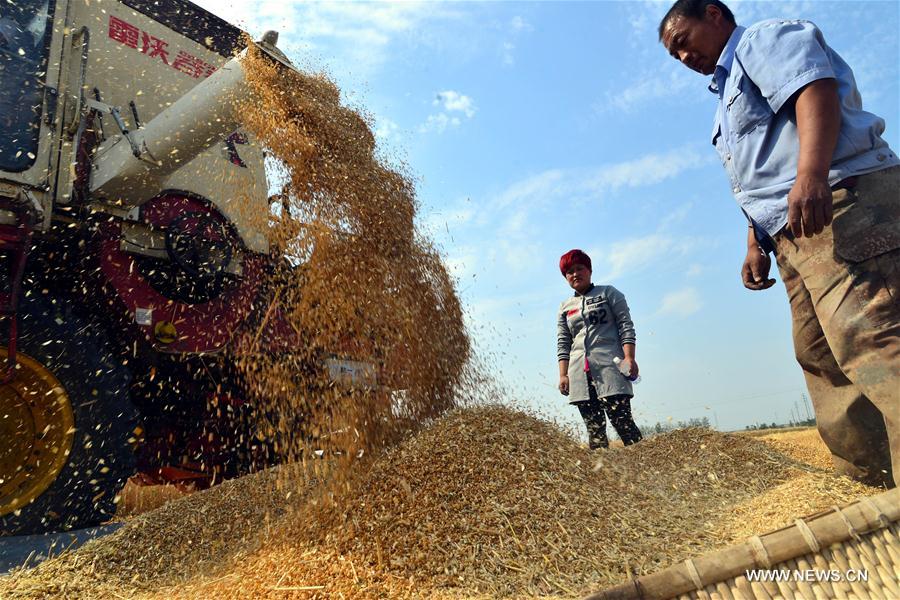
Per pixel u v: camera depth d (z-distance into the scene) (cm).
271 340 361
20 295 315
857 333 171
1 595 203
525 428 277
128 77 406
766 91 192
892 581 120
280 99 345
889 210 171
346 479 242
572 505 220
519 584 177
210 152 430
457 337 357
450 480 226
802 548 125
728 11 221
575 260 426
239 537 250
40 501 296
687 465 313
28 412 306
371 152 384
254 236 429
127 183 352
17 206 311
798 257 191
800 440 497
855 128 179
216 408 398
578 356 415
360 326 294
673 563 183
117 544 253
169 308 385
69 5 363
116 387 330
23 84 329
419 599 170
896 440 163
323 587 180
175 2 450
